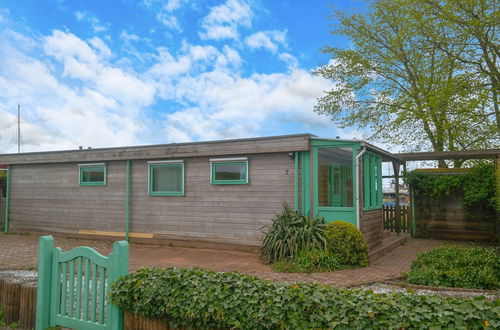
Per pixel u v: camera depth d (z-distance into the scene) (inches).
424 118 626.5
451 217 535.8
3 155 610.5
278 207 407.2
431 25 625.9
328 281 267.0
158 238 478.9
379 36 762.2
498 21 511.2
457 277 250.8
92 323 173.6
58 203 567.5
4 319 200.4
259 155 422.0
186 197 464.8
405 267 324.5
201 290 147.8
